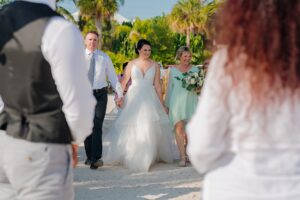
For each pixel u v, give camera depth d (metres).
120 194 5.98
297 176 1.88
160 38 49.69
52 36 2.48
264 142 1.88
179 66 7.84
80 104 2.54
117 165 7.76
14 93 2.57
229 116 1.91
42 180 2.55
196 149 1.92
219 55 1.96
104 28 48.47
